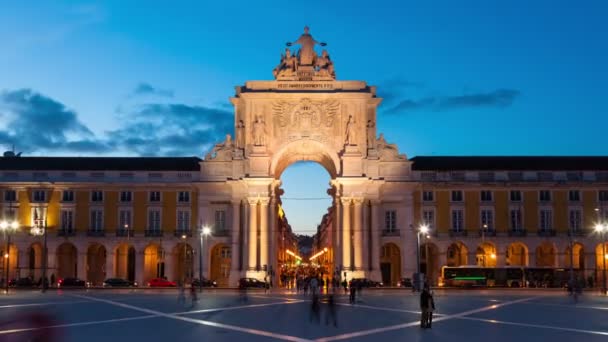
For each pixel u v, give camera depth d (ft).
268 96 140.77
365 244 137.28
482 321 60.08
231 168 141.38
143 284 140.26
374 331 52.29
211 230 141.38
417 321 60.08
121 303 82.12
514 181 140.36
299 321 59.72
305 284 107.24
